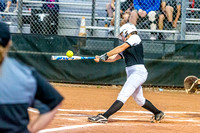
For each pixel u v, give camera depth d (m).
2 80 4.66
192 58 30.47
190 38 35.25
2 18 37.69
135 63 15.14
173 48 30.61
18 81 4.73
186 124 15.36
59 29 36.06
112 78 30.81
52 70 30.77
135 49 15.19
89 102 22.03
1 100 4.64
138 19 33.38
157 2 33.31
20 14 32.25
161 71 30.66
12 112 4.69
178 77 30.70
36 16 33.66
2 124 4.64
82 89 29.23
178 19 35.34
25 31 36.03
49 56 30.66
